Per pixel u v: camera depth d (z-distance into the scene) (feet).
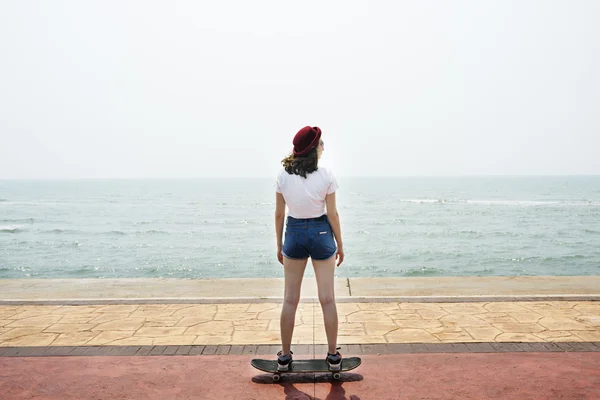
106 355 11.96
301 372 10.18
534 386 9.87
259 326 14.47
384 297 17.80
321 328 14.23
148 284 23.43
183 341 13.07
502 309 16.12
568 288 21.84
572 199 305.73
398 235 119.96
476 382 10.09
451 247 98.37
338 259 10.42
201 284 23.26
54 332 13.93
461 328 14.03
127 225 151.64
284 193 9.88
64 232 129.18
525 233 123.24
